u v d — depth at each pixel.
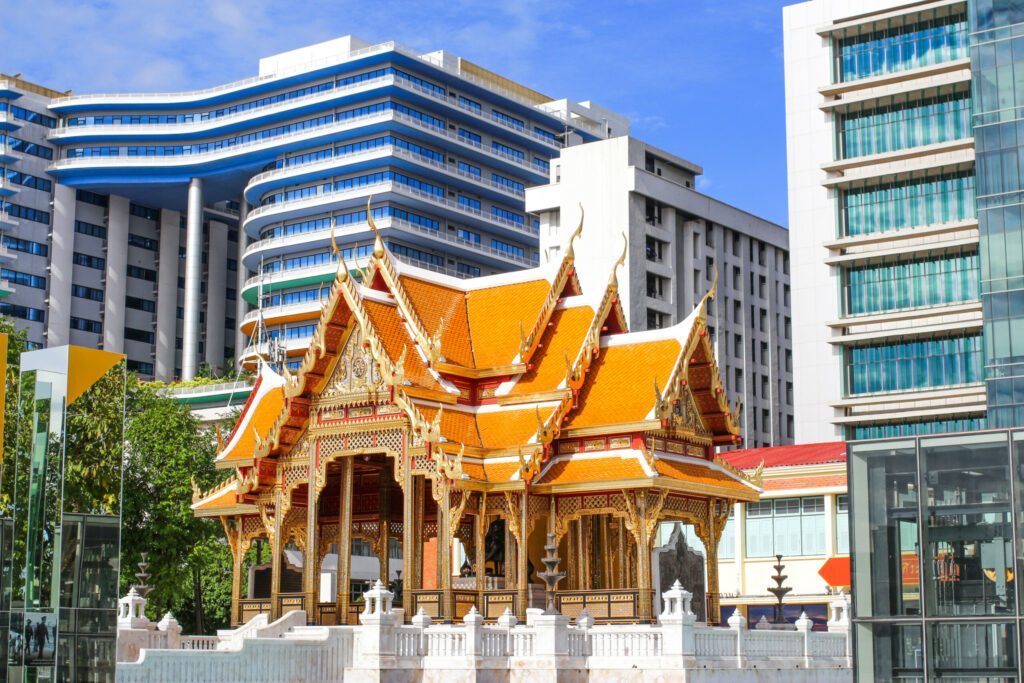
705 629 52.28
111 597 40.47
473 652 50.88
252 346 190.38
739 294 182.62
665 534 101.19
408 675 51.69
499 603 56.59
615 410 57.94
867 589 52.50
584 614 54.81
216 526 95.12
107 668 40.09
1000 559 50.06
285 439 62.50
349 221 196.25
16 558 40.03
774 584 97.81
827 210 133.50
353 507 68.19
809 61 136.62
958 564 50.91
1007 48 105.69
